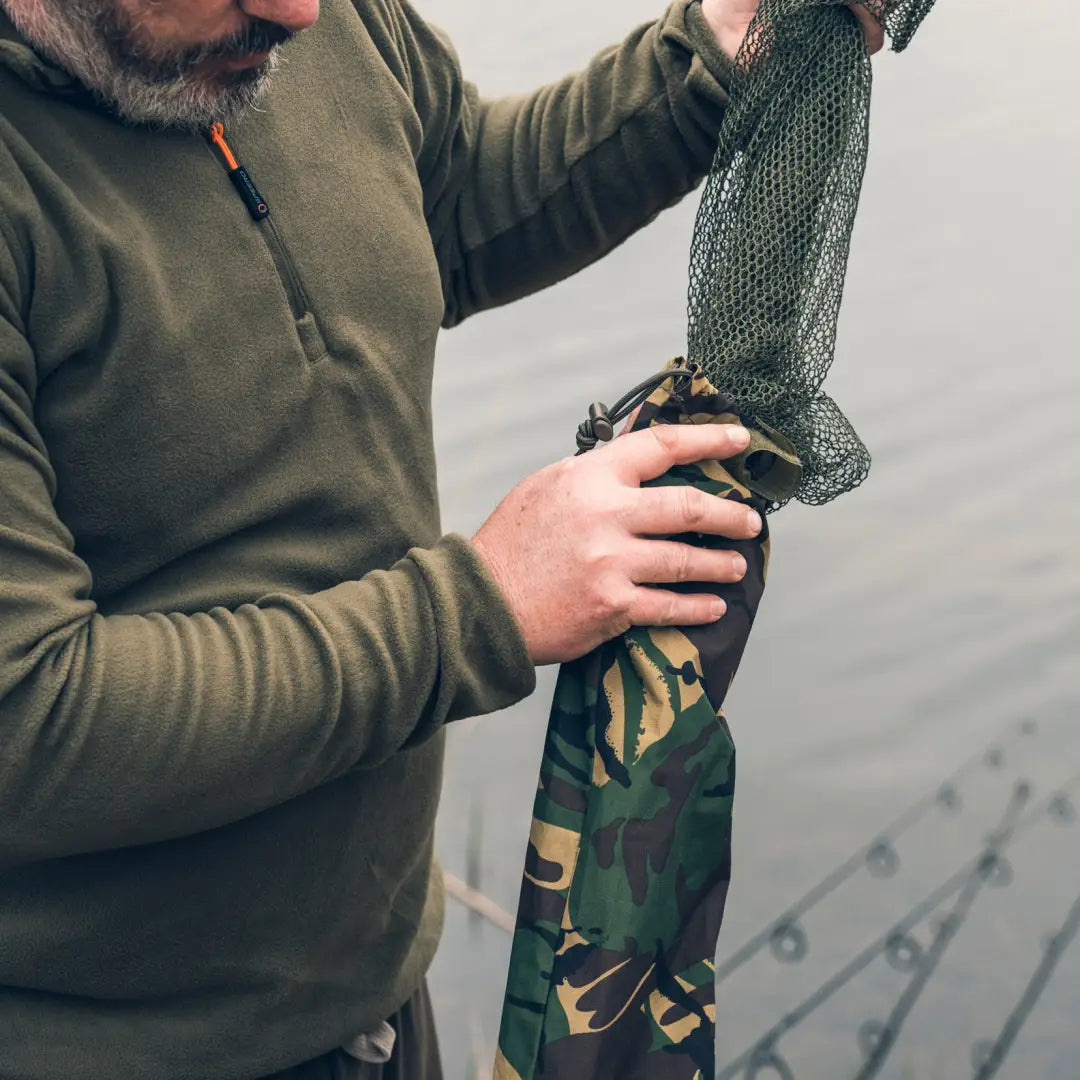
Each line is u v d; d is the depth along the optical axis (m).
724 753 1.13
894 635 3.09
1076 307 3.67
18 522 0.99
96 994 1.18
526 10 4.24
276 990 1.23
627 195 1.40
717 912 1.15
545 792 1.15
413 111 1.29
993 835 2.74
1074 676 2.97
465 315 1.53
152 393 1.07
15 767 0.98
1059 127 4.09
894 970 2.51
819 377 1.25
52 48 1.02
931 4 1.25
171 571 1.13
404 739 1.09
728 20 1.32
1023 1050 2.36
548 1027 1.10
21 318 1.02
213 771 1.01
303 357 1.14
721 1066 2.41
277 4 1.01
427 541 1.26
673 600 1.12
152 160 1.08
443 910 1.48
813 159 1.22
